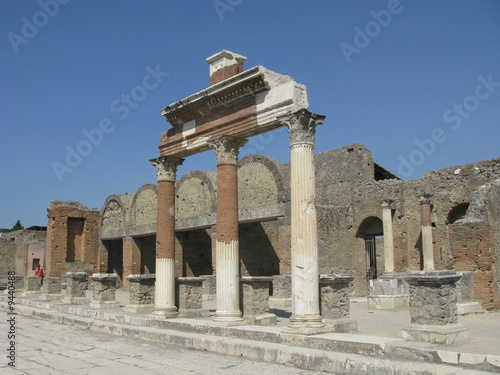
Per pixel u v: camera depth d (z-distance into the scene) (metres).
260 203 30.27
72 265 42.88
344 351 10.47
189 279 17.59
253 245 35.88
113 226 42.94
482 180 28.39
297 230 12.73
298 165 12.99
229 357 11.76
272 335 12.27
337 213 32.62
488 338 11.76
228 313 14.91
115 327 16.56
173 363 11.09
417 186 30.94
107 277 21.97
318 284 13.31
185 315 17.19
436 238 29.91
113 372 10.16
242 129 15.24
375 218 33.22
